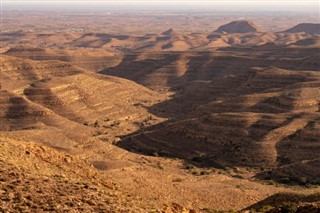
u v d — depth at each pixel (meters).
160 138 118.06
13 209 23.77
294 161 97.81
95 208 25.22
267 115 116.12
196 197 57.31
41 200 25.28
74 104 157.38
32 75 192.38
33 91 155.25
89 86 172.62
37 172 31.86
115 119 156.75
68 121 137.00
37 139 87.81
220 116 117.38
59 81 163.88
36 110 135.12
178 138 115.94
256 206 48.44
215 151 108.06
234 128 112.19
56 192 26.92
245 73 175.25
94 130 138.50
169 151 112.81
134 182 55.84
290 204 35.06
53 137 92.50
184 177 74.50
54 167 38.78
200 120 118.44
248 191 64.19
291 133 107.25
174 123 122.12
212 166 101.50
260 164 99.06
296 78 161.50
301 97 129.62
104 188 33.12
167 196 53.94
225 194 60.50
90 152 86.94
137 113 165.75
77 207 24.94
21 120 131.50
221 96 168.62
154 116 166.12
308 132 106.38
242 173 93.62
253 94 143.12
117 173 62.59
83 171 42.72
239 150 104.69
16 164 32.41
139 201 31.11
